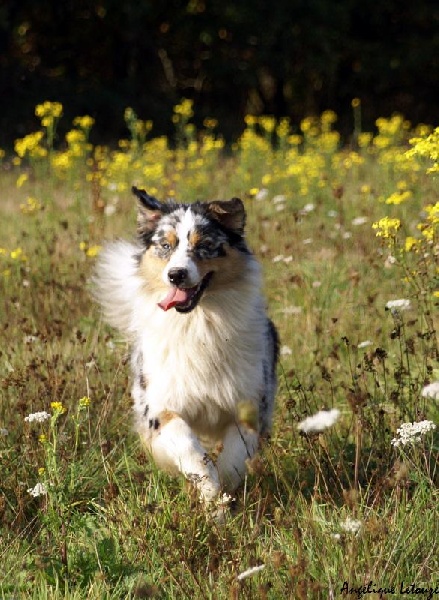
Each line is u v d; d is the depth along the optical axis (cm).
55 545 693
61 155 1897
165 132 3906
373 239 1473
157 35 4125
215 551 627
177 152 2317
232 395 810
